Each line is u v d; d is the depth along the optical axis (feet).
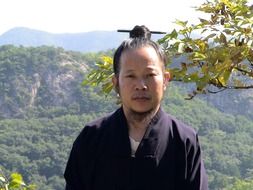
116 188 7.96
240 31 11.96
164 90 8.23
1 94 310.45
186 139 8.13
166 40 12.54
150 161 7.91
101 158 8.12
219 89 12.66
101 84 13.05
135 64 7.81
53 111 289.33
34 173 201.57
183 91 234.17
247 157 215.31
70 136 243.81
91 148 8.23
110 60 13.07
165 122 8.12
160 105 8.21
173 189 8.02
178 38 12.55
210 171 193.47
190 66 12.35
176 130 8.15
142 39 8.00
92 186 8.25
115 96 13.02
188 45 12.47
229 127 248.32
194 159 8.19
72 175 8.47
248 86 12.74
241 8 12.13
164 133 8.05
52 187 195.52
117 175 7.97
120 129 8.09
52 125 252.21
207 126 239.30
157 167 7.92
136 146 8.01
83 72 318.65
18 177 13.70
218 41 12.26
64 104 297.33
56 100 302.66
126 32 8.70
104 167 8.07
